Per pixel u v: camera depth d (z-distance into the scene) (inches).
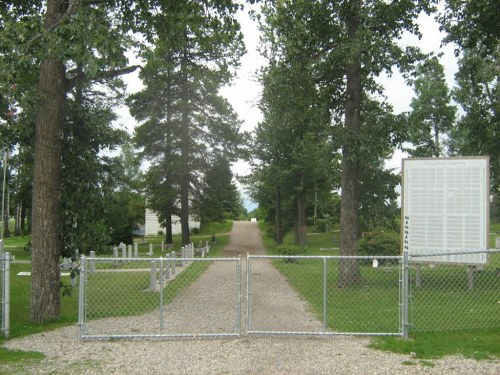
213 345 297.9
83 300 315.9
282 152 1406.3
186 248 986.7
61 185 409.4
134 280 637.9
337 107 674.8
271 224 2268.7
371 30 559.8
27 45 329.1
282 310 417.7
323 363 260.4
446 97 1381.6
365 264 839.1
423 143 1257.4
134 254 1137.4
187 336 313.1
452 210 536.7
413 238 551.8
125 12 450.0
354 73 585.6
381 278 616.7
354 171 587.2
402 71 554.3
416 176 554.9
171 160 1455.5
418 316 377.7
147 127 1417.3
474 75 703.7
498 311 398.9
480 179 528.1
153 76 563.8
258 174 1508.4
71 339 315.9
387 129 588.1
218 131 1438.2
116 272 732.7
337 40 586.6
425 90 1382.9
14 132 391.2
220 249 1551.4
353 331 331.0
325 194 1761.8
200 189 1529.3
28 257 1096.2
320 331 330.0
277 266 834.2
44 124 369.7
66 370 250.2
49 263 371.2
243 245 1784.0
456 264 519.5
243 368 252.8
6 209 2075.5
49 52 323.6
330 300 470.0
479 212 525.3
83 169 424.2
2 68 330.0
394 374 241.9
